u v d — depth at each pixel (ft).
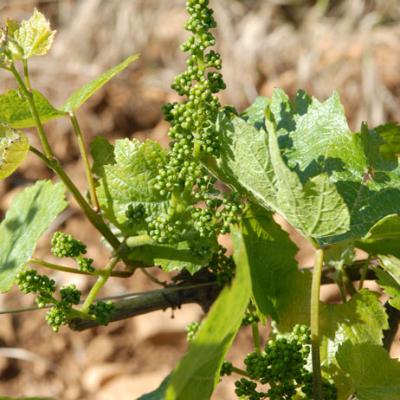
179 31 9.43
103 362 7.27
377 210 2.43
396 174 2.46
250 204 2.41
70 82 9.34
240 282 2.05
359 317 2.40
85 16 9.72
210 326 2.02
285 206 2.28
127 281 7.55
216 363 2.13
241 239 2.08
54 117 2.52
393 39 8.87
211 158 2.40
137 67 9.41
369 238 2.33
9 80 9.34
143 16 9.62
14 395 7.22
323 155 2.48
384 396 2.31
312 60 8.96
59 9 10.00
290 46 9.18
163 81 9.22
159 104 9.09
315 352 2.29
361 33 9.07
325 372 2.37
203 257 2.46
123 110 9.04
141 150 2.45
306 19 9.37
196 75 2.35
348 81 8.77
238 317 2.10
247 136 2.28
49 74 9.43
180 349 7.28
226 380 6.66
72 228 8.17
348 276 2.56
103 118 9.01
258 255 2.44
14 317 7.50
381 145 2.63
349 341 2.35
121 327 7.41
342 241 2.35
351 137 2.48
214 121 2.34
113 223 2.47
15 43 2.40
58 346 7.41
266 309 2.41
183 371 1.99
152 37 9.52
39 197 2.56
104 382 7.14
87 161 2.52
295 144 2.50
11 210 2.61
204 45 2.33
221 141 2.32
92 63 9.50
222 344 2.10
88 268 2.50
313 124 2.51
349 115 8.71
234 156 2.31
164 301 2.61
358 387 2.33
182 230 2.43
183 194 2.40
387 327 2.39
